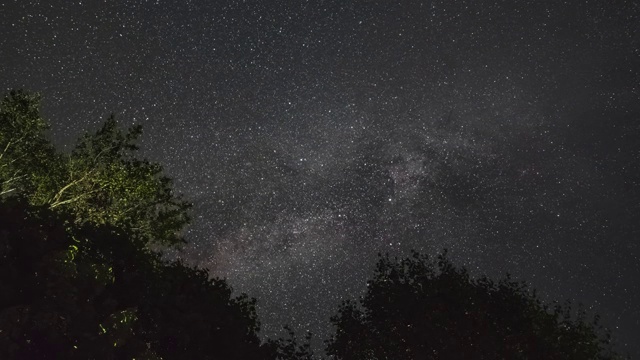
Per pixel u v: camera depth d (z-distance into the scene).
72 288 13.14
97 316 13.64
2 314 12.16
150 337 16.45
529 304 23.09
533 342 21.81
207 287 20.83
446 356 20.78
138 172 22.20
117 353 13.62
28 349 12.39
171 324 17.05
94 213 21.78
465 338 21.12
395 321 22.28
